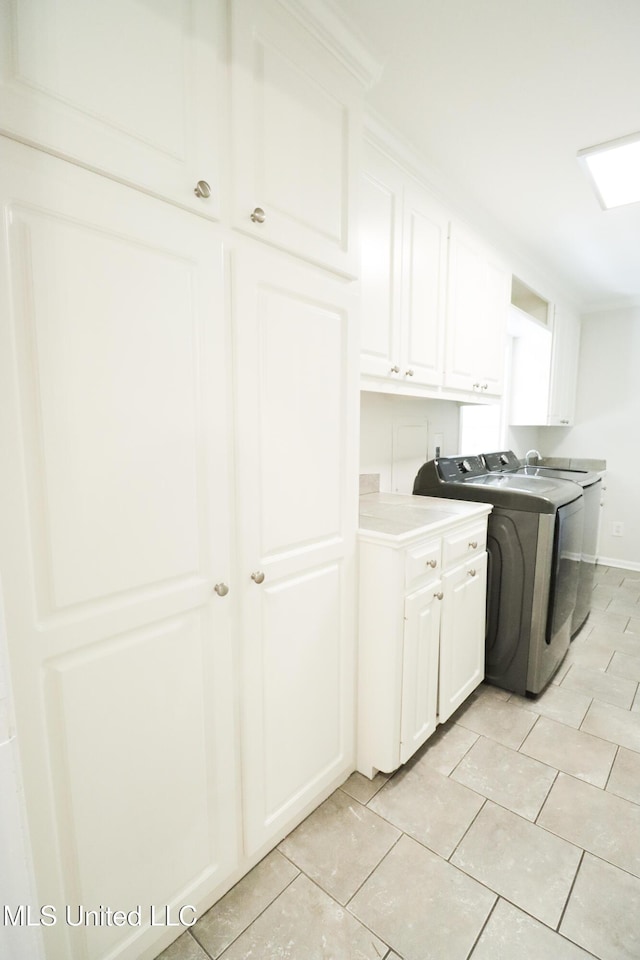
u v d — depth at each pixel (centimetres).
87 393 74
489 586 203
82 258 72
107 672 80
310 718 129
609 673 221
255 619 108
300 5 103
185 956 99
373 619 143
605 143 167
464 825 133
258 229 100
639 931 104
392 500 204
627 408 387
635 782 150
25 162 65
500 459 280
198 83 86
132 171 77
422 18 114
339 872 118
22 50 63
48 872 75
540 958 98
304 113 110
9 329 65
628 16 114
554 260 282
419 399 252
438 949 100
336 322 125
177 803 95
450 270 201
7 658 60
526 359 357
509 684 203
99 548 77
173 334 85
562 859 122
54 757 75
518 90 140
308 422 119
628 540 392
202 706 98
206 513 94
